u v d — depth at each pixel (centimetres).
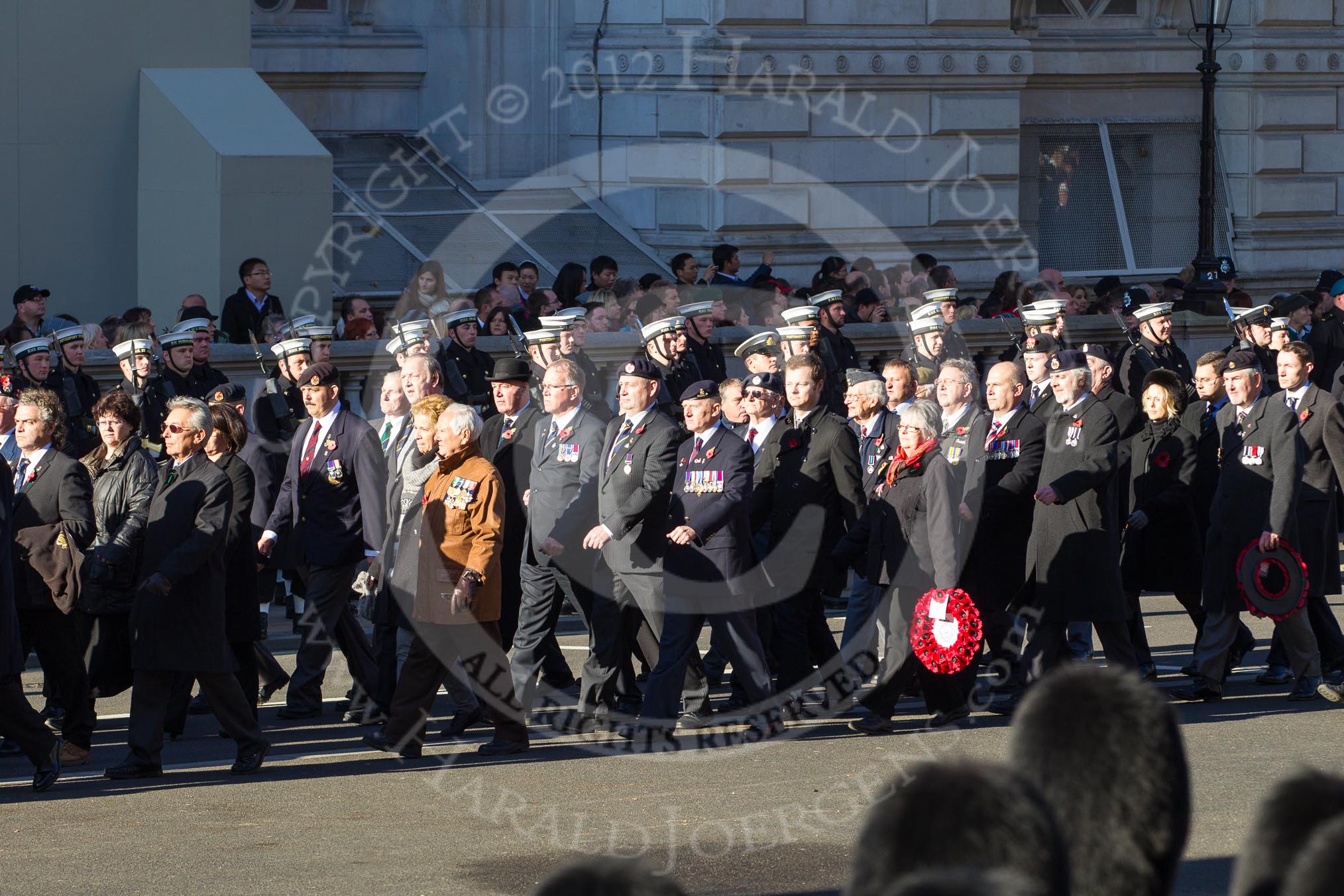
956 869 680
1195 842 2309
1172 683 3469
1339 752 2855
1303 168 8338
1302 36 8275
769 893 2091
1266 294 8325
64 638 2848
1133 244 8194
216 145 5641
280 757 2902
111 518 2911
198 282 5691
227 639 3028
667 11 6794
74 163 5794
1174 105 8306
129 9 5834
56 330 4244
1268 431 3262
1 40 5650
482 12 6975
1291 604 3238
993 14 7438
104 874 2184
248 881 2150
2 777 2781
